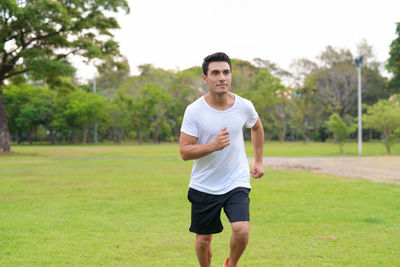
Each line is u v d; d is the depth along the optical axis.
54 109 55.78
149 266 3.90
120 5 26.55
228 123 3.18
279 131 69.06
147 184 10.55
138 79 63.81
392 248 4.50
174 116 68.25
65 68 24.38
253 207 7.11
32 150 34.00
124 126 63.09
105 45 28.16
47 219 6.15
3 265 3.92
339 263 3.96
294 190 9.25
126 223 5.89
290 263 3.97
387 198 8.04
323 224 5.73
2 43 23.72
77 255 4.27
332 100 60.81
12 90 52.69
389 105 27.53
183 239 4.96
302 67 60.09
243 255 4.26
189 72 61.09
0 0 21.67
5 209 7.01
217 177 3.22
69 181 11.25
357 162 18.66
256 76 56.28
